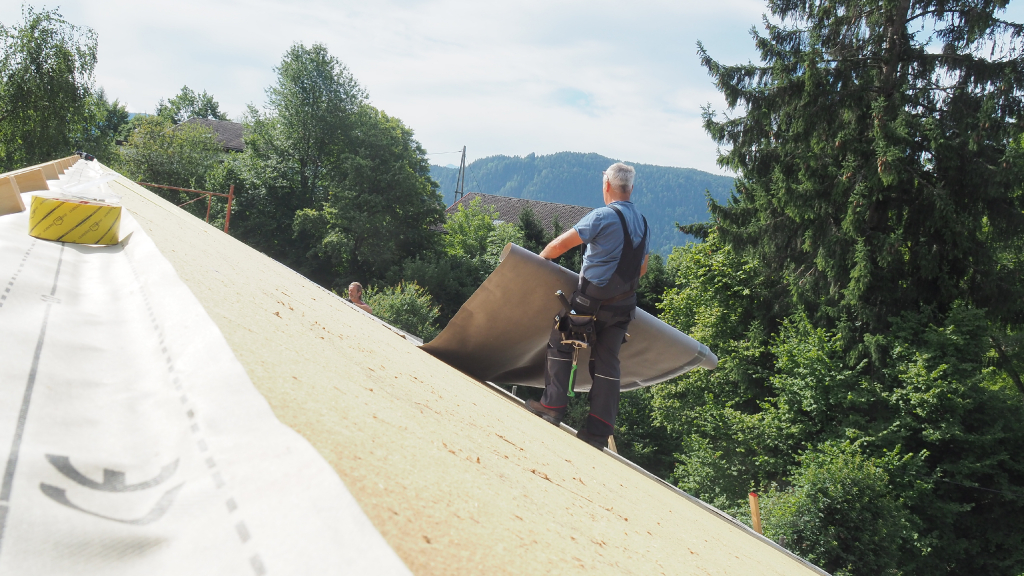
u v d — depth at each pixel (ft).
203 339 2.80
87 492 1.61
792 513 52.34
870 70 60.54
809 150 62.75
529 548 2.46
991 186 57.00
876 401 58.80
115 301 4.09
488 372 14.53
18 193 7.16
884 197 61.26
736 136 68.74
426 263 132.26
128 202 10.48
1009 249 62.75
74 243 6.08
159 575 1.34
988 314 60.23
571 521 3.64
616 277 10.93
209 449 1.90
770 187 66.44
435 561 1.76
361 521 1.47
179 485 1.72
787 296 72.69
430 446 3.26
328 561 1.34
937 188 58.44
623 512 5.27
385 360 6.09
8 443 1.72
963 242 58.54
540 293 12.33
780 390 65.46
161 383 2.52
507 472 3.91
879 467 54.65
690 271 83.76
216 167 142.20
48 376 2.35
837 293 62.39
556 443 8.10
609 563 3.03
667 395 79.61
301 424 2.30
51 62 104.32
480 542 2.17
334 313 8.27
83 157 27.50
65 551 1.33
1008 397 57.93
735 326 76.79
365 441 2.58
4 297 3.33
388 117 147.64
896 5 57.72
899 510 52.26
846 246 60.59
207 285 4.46
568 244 11.28
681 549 5.00
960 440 56.59
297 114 137.39
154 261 4.74
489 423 6.01
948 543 55.98
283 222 138.62
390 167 136.26
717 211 70.95
